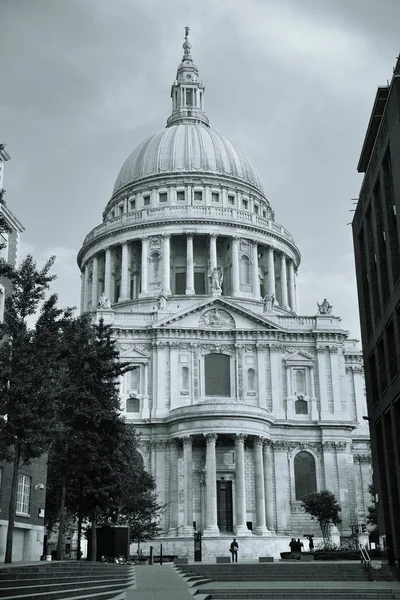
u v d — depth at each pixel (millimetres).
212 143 123062
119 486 53688
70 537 77688
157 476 82750
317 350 92188
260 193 122750
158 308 95938
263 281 113312
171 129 126500
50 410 39938
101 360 53844
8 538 37312
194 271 110375
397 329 40062
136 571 44219
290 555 60125
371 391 48844
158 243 109125
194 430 79562
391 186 42031
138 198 119062
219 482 82125
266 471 83500
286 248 115875
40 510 51250
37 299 40938
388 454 44094
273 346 91125
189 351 90188
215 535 74188
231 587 35875
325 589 33750
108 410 53188
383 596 33031
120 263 113875
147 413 86562
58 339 42969
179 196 117750
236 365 90250
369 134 47188
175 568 47375
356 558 58500
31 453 39312
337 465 87000
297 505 84688
